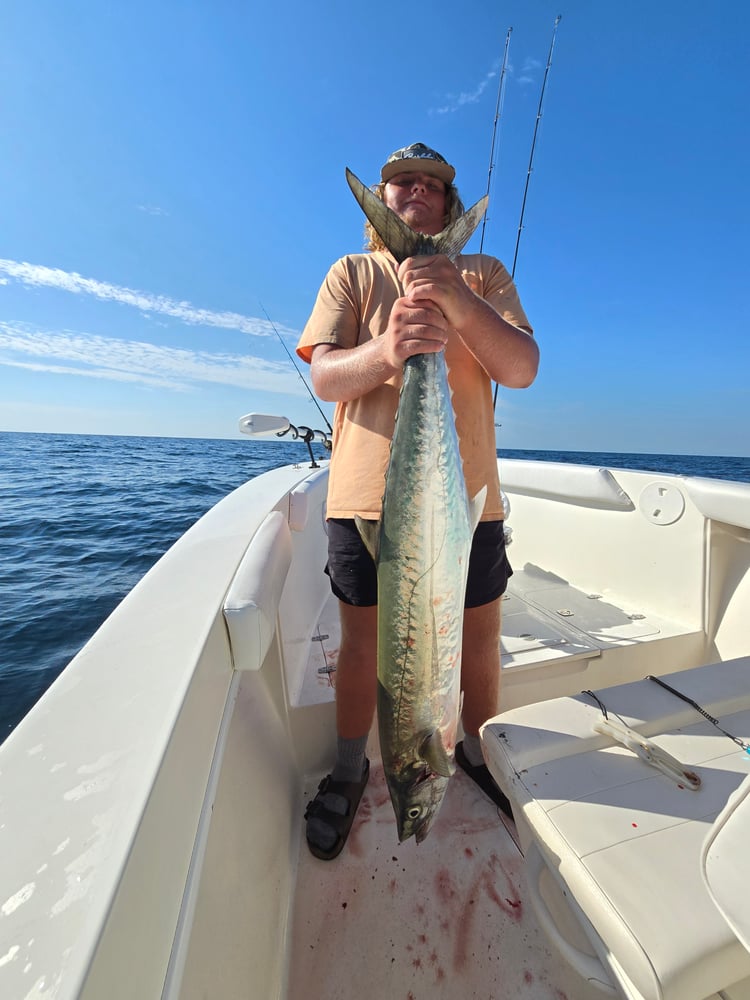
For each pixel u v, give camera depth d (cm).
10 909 49
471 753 177
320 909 139
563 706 128
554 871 96
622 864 90
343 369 133
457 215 183
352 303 158
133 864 55
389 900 141
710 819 99
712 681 137
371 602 156
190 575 123
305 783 183
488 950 129
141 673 84
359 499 149
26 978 43
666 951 77
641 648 216
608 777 109
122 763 66
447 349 153
